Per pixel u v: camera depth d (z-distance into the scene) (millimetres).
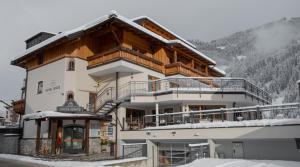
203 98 20828
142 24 27047
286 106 14922
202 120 20422
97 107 23312
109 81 23219
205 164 13633
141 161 18266
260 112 16547
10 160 17766
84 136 20375
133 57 22281
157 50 26625
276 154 14844
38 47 24266
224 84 21922
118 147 20484
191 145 15156
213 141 16375
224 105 22297
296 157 14266
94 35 23938
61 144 19547
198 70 31281
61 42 22328
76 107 20000
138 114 23797
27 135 24156
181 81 23797
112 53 21781
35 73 25656
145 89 22656
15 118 40719
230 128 15523
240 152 15891
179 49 27234
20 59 26672
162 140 18859
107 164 15320
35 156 18688
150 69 24031
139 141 20188
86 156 18344
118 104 21531
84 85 22891
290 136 13469
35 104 24859
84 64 23234
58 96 22281
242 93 21359
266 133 14219
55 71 23172
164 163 19344
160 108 23531
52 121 19188
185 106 21781
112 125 21453
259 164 12609
